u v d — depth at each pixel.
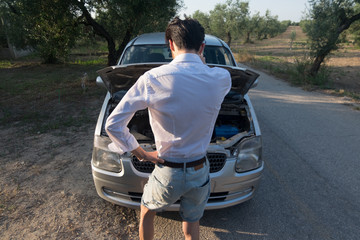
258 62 19.64
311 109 7.23
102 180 2.58
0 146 4.55
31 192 3.24
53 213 2.88
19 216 2.82
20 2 9.61
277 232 2.73
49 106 7.02
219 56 4.31
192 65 1.41
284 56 26.44
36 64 17.03
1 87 9.47
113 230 2.66
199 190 1.64
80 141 4.73
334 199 3.31
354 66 18.61
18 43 16.08
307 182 3.67
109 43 11.35
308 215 3.00
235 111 3.24
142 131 3.12
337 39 11.09
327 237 2.68
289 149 4.68
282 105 7.57
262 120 6.20
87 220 2.79
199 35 1.45
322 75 11.22
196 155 1.54
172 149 1.49
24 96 8.16
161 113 1.39
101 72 2.62
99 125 2.76
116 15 10.43
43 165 3.89
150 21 10.19
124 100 1.37
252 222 2.86
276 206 3.15
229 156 2.55
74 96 8.06
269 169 3.99
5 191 3.27
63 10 9.82
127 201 2.60
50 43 11.14
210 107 1.44
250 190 2.78
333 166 4.12
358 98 8.58
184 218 1.79
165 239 2.58
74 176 3.61
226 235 2.67
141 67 2.81
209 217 2.92
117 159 2.50
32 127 5.44
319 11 11.36
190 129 1.44
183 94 1.36
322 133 5.46
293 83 11.32
